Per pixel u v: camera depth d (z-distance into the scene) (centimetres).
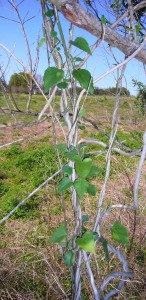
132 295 331
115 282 345
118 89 204
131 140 1016
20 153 1323
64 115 200
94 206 593
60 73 175
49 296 355
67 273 355
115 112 206
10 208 729
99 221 215
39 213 688
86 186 187
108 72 176
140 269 382
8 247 500
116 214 471
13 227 640
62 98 199
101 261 370
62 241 223
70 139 198
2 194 916
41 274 406
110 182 693
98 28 167
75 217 212
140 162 206
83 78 174
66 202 689
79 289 225
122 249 416
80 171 185
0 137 1501
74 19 162
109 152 209
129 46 177
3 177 1071
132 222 456
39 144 1425
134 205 215
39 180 911
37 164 1140
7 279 403
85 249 194
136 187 212
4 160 1258
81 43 169
